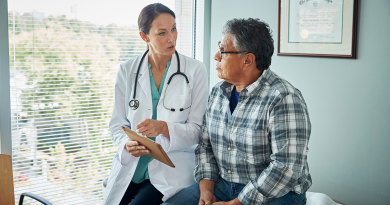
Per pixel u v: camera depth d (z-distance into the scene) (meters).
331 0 1.75
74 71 2.12
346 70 1.74
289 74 2.01
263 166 1.29
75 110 2.15
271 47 1.27
